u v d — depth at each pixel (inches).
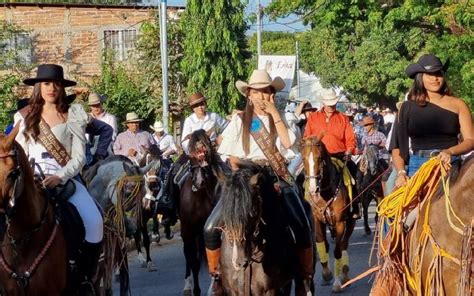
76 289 304.5
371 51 1636.3
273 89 323.6
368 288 468.8
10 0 1556.3
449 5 685.3
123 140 626.2
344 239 475.5
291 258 306.5
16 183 261.0
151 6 1310.3
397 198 269.4
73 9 1309.1
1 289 280.2
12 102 983.6
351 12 721.6
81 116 302.4
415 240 251.4
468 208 229.9
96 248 305.1
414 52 1584.6
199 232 449.4
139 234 552.1
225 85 1147.3
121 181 375.6
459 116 288.7
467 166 233.3
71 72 1307.8
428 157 291.6
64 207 297.7
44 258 281.3
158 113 1137.4
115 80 1152.2
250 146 319.6
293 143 316.8
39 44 1306.6
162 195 567.2
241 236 275.6
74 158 296.5
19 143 286.5
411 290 258.7
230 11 1138.0
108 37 1317.7
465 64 707.4
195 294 451.5
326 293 459.5
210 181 439.8
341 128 515.5
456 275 231.9
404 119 294.4
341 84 1913.1
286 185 315.6
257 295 294.7
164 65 904.3
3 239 274.7
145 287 489.7
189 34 1138.7
